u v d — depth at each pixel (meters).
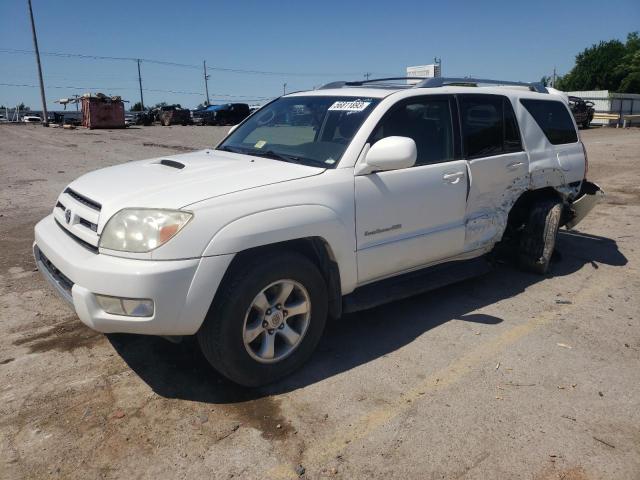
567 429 3.00
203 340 3.20
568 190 5.51
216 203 3.08
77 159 15.35
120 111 34.62
